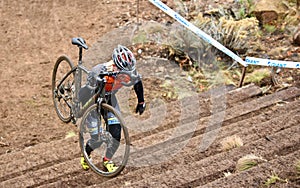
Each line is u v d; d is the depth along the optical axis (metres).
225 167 8.11
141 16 13.88
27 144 10.05
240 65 11.71
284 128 9.11
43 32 13.92
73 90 9.07
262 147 8.50
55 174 8.67
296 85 10.88
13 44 13.53
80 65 8.85
